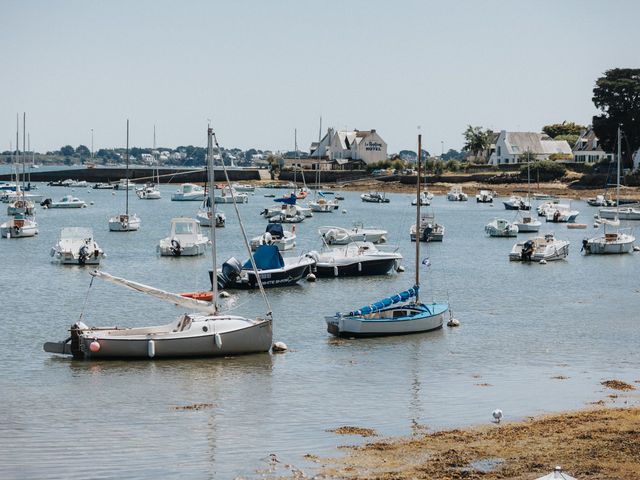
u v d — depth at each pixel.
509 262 84.00
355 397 36.22
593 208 170.50
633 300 61.53
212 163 44.94
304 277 68.69
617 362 42.69
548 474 24.73
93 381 38.03
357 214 153.12
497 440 30.25
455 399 36.00
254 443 30.44
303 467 27.97
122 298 59.34
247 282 63.03
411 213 156.50
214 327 41.94
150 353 41.09
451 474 26.84
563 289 66.62
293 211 133.12
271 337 43.16
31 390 36.72
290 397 36.09
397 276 72.00
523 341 47.00
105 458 29.02
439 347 45.25
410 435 31.27
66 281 67.44
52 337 46.97
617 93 192.75
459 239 108.69
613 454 28.47
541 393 36.97
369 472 27.28
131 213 148.50
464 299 61.22
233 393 36.56
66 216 140.88
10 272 72.56
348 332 46.97
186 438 30.98
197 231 87.50
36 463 28.56
